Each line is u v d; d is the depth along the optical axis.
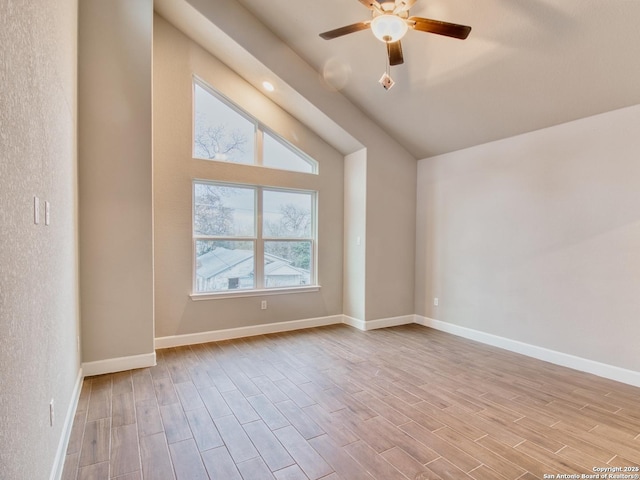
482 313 4.11
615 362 3.02
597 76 2.78
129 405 2.47
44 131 1.55
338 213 4.90
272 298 4.41
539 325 3.56
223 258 4.15
